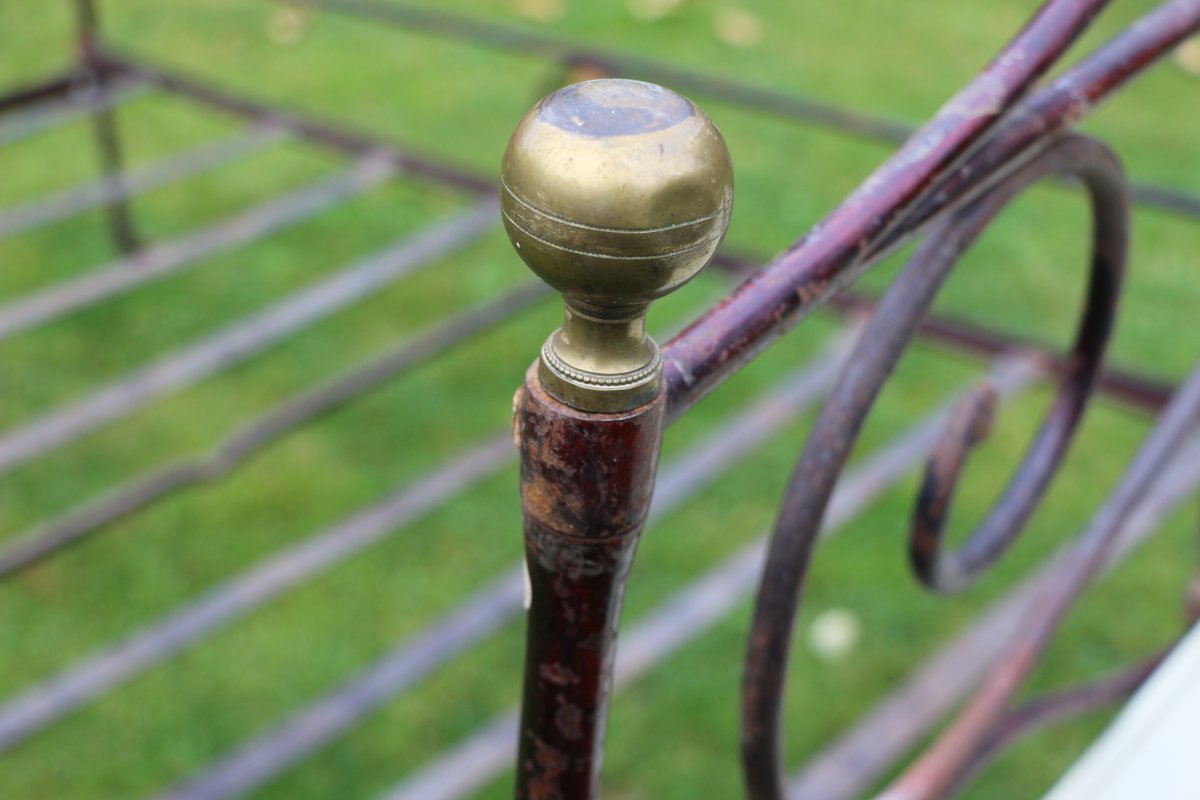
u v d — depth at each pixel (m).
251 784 1.46
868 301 2.16
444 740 1.90
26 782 1.80
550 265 0.35
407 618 2.07
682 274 0.36
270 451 2.37
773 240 3.03
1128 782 0.74
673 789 1.83
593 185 0.34
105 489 2.25
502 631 2.07
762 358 2.65
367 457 2.37
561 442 0.39
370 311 2.76
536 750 0.47
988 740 0.89
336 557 1.75
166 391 2.00
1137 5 4.13
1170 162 3.43
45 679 1.92
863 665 2.03
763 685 0.58
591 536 0.40
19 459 1.85
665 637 1.63
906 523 2.29
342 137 2.54
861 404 0.54
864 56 3.99
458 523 2.26
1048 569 1.71
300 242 2.96
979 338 2.03
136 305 2.70
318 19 4.07
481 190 2.44
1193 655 0.76
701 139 0.35
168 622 1.65
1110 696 0.94
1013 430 2.54
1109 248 0.73
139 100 3.54
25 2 4.08
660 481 1.85
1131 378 1.80
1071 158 0.61
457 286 2.87
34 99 2.49
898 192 0.48
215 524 2.21
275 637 2.03
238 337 2.12
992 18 4.31
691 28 4.11
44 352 2.55
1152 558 2.25
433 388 2.56
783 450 2.44
